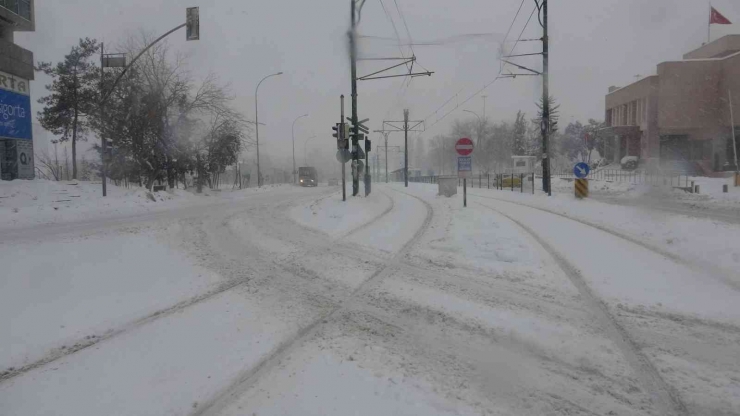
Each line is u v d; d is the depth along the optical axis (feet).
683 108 143.74
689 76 143.02
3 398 12.44
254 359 14.43
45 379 13.47
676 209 53.57
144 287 22.70
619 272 23.26
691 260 25.63
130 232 40.55
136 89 90.38
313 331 16.63
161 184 103.60
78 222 48.91
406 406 11.59
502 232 34.71
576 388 12.41
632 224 39.73
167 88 97.19
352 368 13.69
